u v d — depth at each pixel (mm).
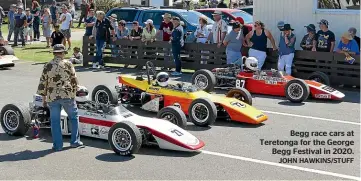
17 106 10016
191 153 9164
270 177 8055
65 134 10000
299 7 17125
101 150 9281
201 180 7895
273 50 16516
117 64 20000
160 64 18453
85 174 8133
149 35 18500
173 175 8094
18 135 10188
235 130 10711
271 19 17641
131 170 8297
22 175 8102
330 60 15555
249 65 14320
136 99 12359
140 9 20984
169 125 9492
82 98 9984
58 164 8586
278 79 13969
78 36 29016
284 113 12281
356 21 16344
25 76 17219
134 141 8773
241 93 12234
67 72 9156
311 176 8102
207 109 10781
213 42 17609
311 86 13766
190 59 17953
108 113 9594
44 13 24516
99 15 18844
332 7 16641
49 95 9117
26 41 26938
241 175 8125
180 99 11445
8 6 38031
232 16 21531
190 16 20328
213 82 14234
